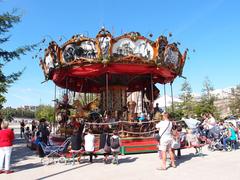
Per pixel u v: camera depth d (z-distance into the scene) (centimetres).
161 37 1499
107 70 1482
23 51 1702
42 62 1761
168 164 1000
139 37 1470
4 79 1723
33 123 2388
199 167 934
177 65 1698
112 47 1446
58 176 833
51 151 1139
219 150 1405
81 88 2041
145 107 1955
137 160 1115
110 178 788
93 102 1842
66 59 1515
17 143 2162
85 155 1197
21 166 1034
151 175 816
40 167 1002
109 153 1058
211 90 5584
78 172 888
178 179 760
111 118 1527
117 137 1034
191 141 1252
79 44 1473
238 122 2061
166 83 1956
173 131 1090
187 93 5547
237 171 855
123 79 1723
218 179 755
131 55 1461
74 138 1048
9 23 1714
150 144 1359
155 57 1509
